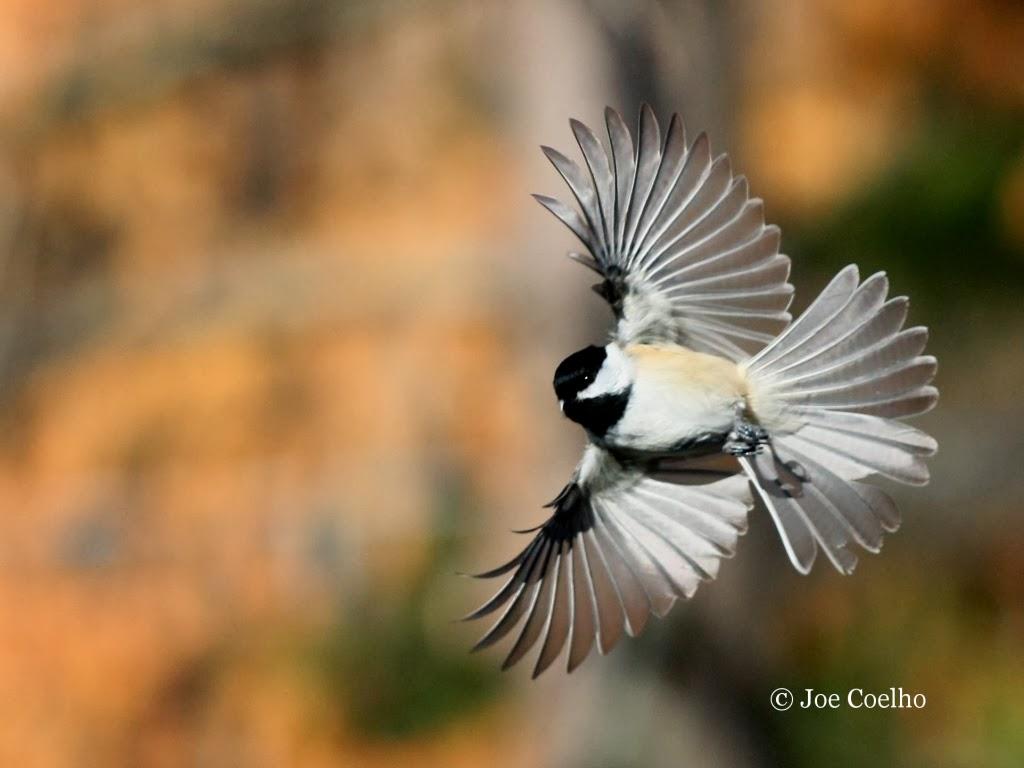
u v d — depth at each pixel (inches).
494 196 613.3
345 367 573.0
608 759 376.8
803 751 378.9
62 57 536.7
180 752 501.4
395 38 639.1
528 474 398.9
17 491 577.9
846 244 444.5
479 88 633.0
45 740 517.7
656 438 208.2
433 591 469.7
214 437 574.6
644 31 372.5
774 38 558.6
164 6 506.3
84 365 592.7
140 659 522.6
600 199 201.2
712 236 199.8
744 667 377.4
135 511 561.3
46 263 586.2
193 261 602.9
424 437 550.0
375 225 619.5
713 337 209.6
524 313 396.2
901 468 201.6
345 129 642.2
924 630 397.1
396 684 458.6
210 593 531.2
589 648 215.2
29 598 547.8
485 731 447.8
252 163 636.7
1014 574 401.1
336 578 503.2
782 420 205.8
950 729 383.6
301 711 479.2
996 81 521.0
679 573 218.2
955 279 435.2
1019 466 405.1
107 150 603.8
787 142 526.6
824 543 204.1
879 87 539.8
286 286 502.0
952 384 425.4
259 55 497.4
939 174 451.5
